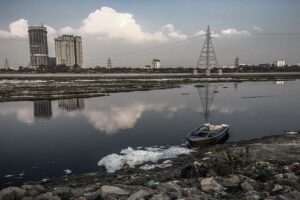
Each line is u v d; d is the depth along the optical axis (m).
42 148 31.58
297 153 24.25
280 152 24.59
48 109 60.53
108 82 139.62
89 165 25.55
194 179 17.69
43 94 84.88
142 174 21.25
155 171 22.00
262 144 28.23
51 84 122.50
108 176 21.66
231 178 16.62
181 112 55.41
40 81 145.88
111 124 44.56
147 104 66.94
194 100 73.88
